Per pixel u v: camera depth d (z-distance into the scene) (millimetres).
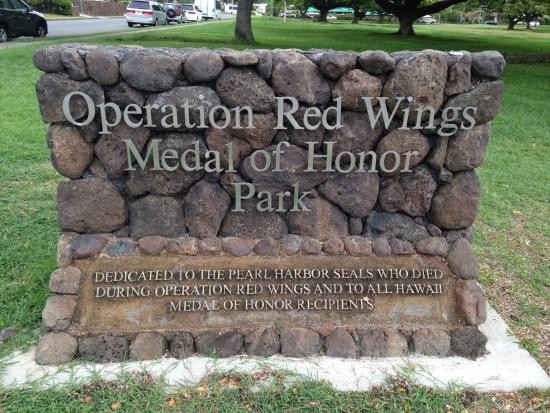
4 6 14648
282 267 3158
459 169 3135
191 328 3059
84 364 2963
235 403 2746
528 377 2959
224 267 3137
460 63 2924
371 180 3143
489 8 20594
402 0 23781
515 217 5152
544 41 24344
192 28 24141
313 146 3037
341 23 39938
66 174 2990
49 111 2869
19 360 2982
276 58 2902
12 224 4441
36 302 3459
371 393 2834
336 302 3141
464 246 3232
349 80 2928
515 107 9320
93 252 3090
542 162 6707
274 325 3096
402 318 3143
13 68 9984
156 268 3107
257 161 3061
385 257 3213
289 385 2854
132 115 2912
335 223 3219
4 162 5703
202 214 3123
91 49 2842
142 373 2896
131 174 3029
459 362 3062
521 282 4051
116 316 3049
